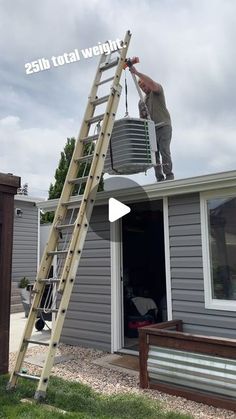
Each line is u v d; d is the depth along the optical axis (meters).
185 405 3.76
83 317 6.36
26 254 14.03
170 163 6.39
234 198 4.89
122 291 6.12
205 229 5.07
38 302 4.21
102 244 6.28
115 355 5.72
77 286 6.50
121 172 5.79
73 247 4.14
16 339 7.20
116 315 5.97
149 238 8.00
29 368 5.05
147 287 7.75
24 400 3.68
